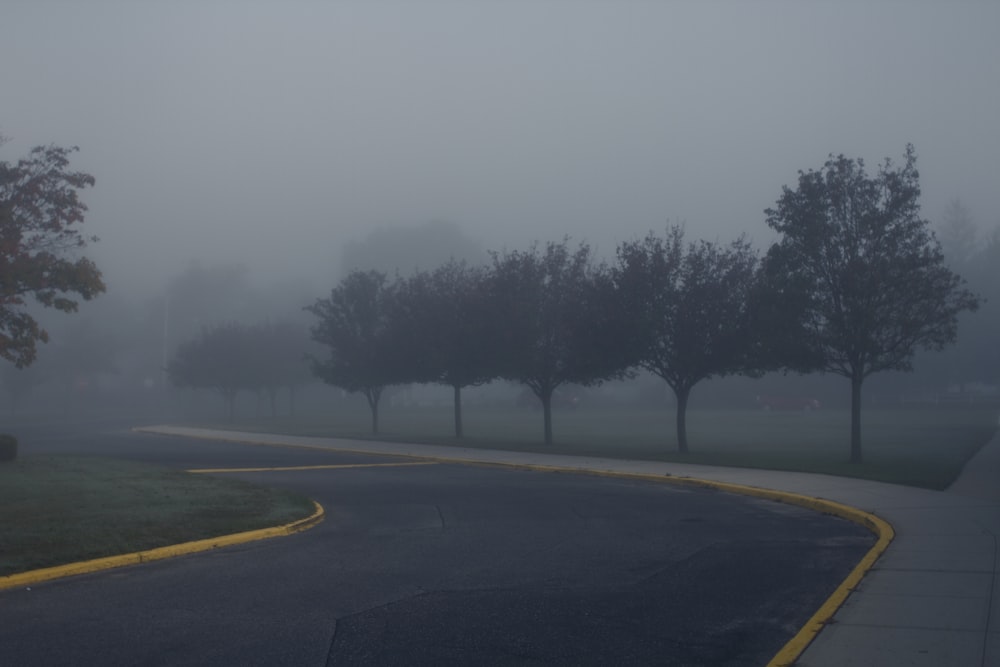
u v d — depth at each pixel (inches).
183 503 632.4
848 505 633.0
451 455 1150.3
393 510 658.8
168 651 301.9
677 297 1147.9
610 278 1210.6
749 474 855.1
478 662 292.0
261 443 1469.0
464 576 423.8
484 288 1432.1
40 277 964.0
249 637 319.6
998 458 991.0
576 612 355.9
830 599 371.6
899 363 998.4
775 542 514.9
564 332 1315.2
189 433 1786.4
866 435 1472.7
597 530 561.3
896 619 337.7
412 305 1622.8
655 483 842.2
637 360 1170.0
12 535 490.6
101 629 329.7
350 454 1248.8
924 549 474.3
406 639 317.7
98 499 649.0
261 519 569.9
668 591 391.5
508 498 728.3
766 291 1032.2
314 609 360.2
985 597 367.9
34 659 292.7
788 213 1019.9
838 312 991.0
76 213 1000.2
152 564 454.3
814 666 285.1
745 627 334.0
